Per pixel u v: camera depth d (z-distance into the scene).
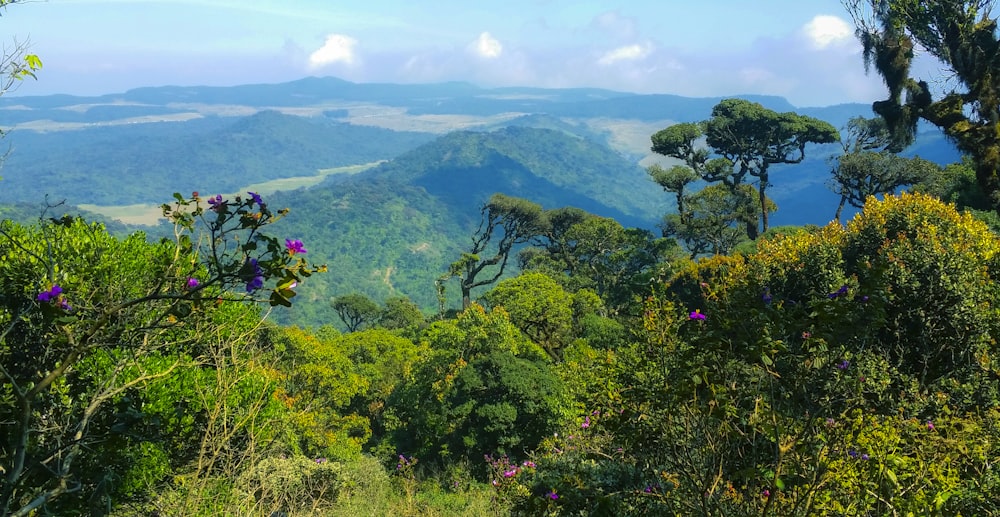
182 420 5.83
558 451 6.09
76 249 4.51
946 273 10.04
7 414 2.99
